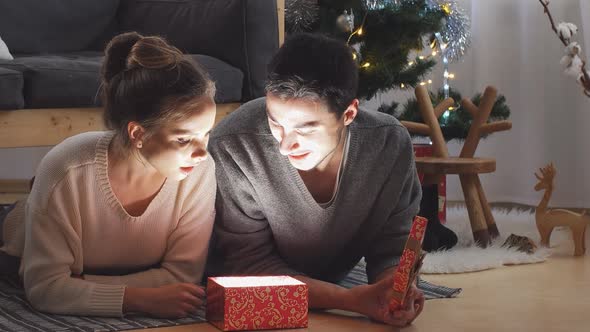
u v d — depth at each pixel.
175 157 1.58
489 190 3.53
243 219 1.78
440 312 1.78
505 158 3.50
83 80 2.53
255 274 1.79
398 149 1.76
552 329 1.65
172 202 1.73
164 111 1.54
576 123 3.35
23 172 3.62
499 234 2.64
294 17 3.07
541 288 2.04
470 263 2.26
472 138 2.70
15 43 3.04
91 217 1.69
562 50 3.35
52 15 3.12
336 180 1.72
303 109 1.50
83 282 1.68
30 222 1.68
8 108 2.40
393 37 3.07
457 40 3.27
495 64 3.47
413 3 3.09
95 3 3.23
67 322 1.62
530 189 3.46
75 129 2.56
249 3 2.87
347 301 1.68
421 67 3.21
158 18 3.15
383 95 3.61
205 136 1.59
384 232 1.83
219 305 1.61
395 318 1.61
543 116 3.41
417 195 1.85
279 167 1.71
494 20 3.46
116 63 1.61
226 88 2.80
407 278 1.56
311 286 1.73
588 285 2.07
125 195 1.70
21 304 1.76
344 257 1.89
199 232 1.77
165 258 1.78
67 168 1.66
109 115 1.61
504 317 1.74
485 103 2.70
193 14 3.02
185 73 1.56
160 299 1.67
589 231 2.82
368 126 1.73
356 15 3.08
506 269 2.28
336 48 1.54
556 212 2.51
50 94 2.48
